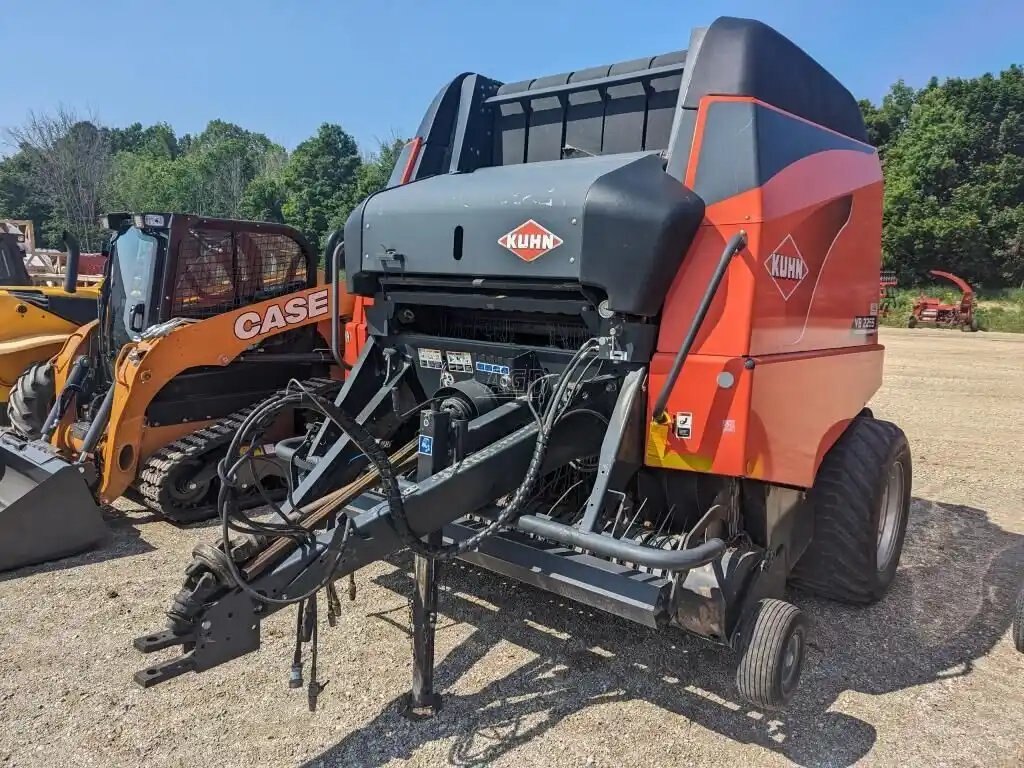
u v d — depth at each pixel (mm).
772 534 3371
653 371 3084
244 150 69562
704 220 3043
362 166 51125
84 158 47094
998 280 44406
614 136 4016
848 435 4023
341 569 2656
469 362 3654
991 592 4555
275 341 6094
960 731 3123
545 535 2854
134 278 5871
